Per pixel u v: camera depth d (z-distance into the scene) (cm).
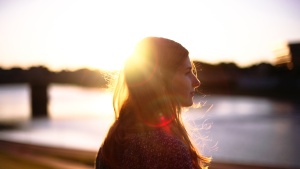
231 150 4275
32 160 1786
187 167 127
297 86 14012
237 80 15462
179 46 153
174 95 151
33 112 9756
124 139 142
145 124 142
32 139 5450
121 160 141
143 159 133
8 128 7144
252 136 5612
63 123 8038
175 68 151
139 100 146
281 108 10756
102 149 156
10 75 10769
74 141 5244
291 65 14350
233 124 7156
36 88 9806
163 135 134
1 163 1595
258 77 15338
